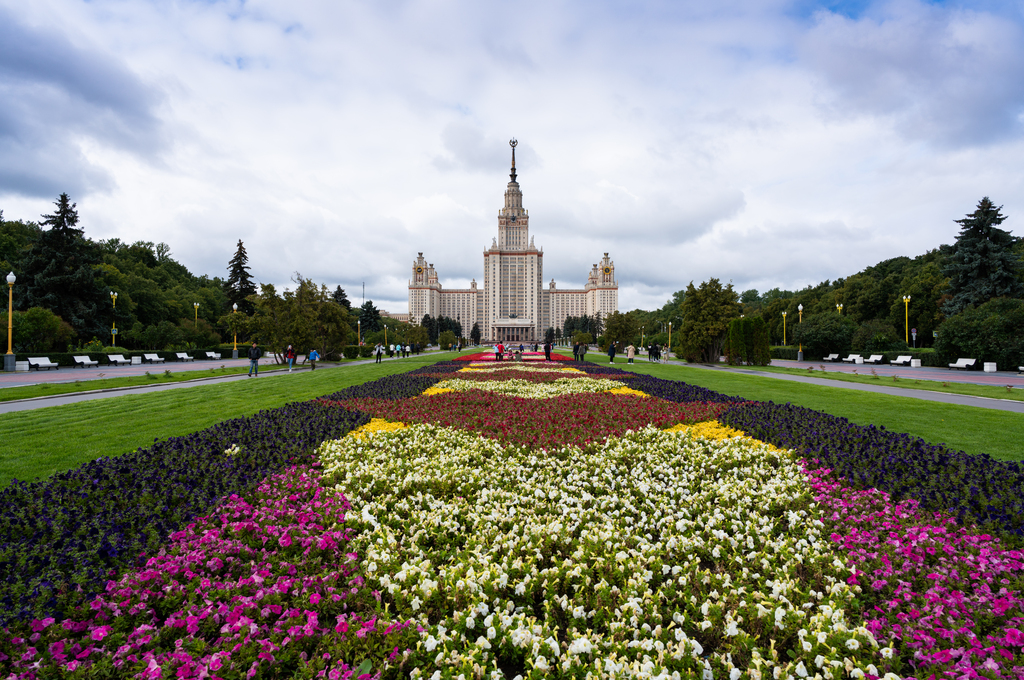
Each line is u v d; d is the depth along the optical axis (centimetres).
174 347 5288
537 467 785
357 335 8112
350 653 342
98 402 1478
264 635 352
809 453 811
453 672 323
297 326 3447
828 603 393
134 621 366
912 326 5841
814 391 1855
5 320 3556
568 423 1076
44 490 593
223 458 755
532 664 333
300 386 1994
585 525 550
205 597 390
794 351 5647
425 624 367
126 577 402
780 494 638
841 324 5403
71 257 4744
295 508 579
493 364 3469
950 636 343
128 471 676
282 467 732
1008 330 3397
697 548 495
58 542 454
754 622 374
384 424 1093
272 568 439
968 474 665
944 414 1275
